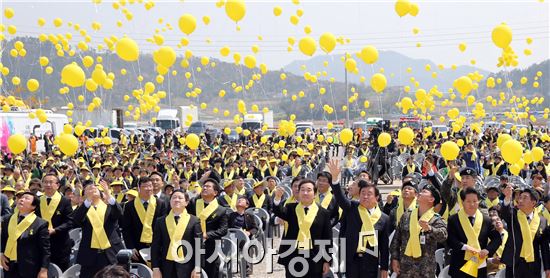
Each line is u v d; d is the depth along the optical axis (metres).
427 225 6.82
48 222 7.90
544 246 7.50
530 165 15.42
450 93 18.31
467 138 24.86
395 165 23.86
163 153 21.47
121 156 22.05
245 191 12.30
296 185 8.54
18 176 14.20
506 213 7.78
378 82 9.04
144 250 8.12
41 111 12.38
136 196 8.56
